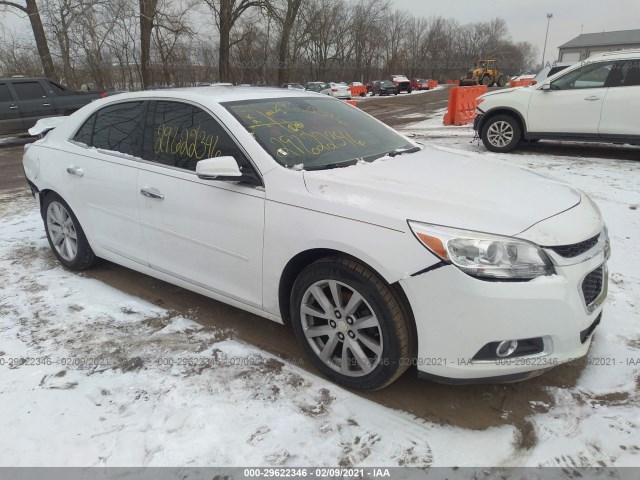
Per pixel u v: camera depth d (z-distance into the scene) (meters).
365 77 67.06
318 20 45.16
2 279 4.07
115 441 2.28
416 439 2.27
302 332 2.72
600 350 2.87
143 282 3.97
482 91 15.33
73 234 4.11
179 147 3.20
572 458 2.14
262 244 2.74
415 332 2.35
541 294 2.16
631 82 7.63
